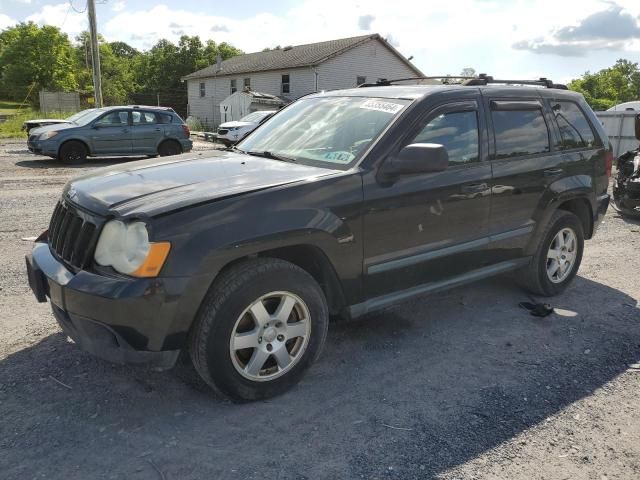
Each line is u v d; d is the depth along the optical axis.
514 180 4.46
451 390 3.48
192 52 57.94
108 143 15.59
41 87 58.81
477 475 2.70
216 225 2.95
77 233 3.17
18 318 4.25
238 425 3.05
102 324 2.86
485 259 4.43
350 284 3.57
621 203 8.85
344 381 3.56
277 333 3.27
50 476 2.59
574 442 2.99
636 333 4.43
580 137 5.23
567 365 3.86
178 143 16.80
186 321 2.95
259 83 36.84
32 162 15.26
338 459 2.79
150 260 2.81
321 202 3.33
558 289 5.19
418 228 3.84
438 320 4.59
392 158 3.65
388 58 35.53
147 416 3.10
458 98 4.17
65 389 3.32
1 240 6.44
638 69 80.31
